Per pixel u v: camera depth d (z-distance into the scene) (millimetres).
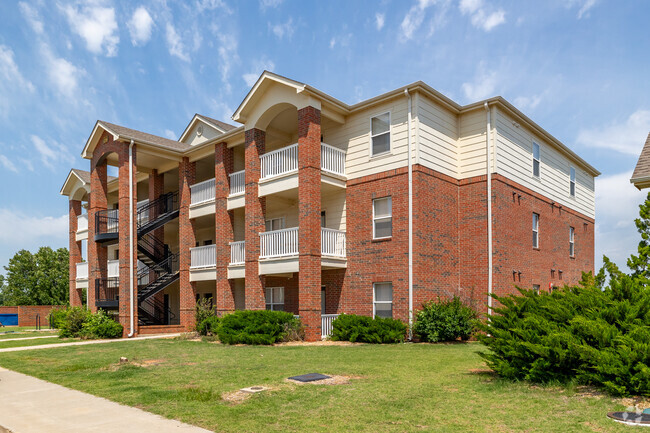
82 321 23031
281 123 22016
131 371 11570
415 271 17422
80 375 11477
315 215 18453
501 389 8562
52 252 57625
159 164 26656
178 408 7988
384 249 18453
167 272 26016
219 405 8109
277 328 17594
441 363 11844
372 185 19109
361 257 19188
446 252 18641
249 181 20781
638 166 11445
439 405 7695
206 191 23938
